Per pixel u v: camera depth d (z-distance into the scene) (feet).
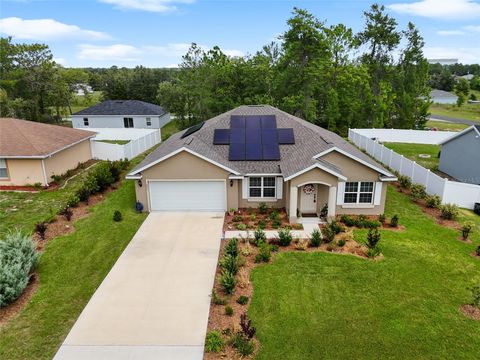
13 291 39.22
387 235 57.41
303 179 60.13
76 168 96.27
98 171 79.66
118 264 48.93
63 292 42.63
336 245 53.57
